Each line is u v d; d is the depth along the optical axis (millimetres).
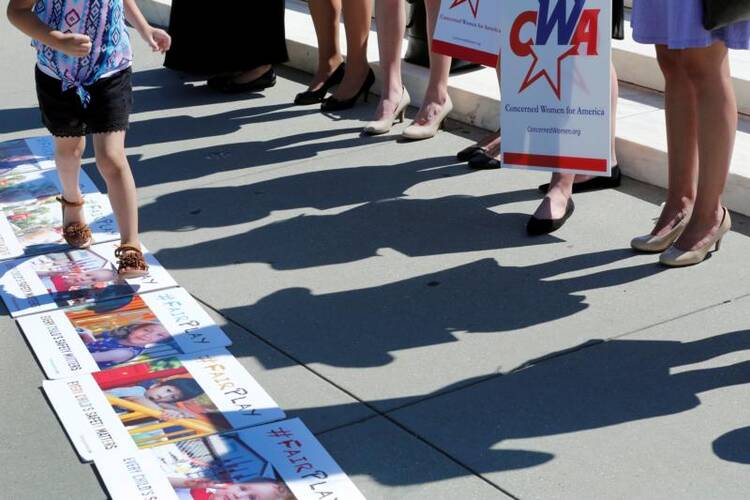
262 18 6348
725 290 3902
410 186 4973
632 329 3660
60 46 3713
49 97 3969
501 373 3430
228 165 5332
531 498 2828
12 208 4855
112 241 4492
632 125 5129
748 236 4324
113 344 3666
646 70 5695
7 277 4180
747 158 4664
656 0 3873
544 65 4188
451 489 2877
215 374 3473
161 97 6453
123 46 3932
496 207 4711
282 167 5273
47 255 4367
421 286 4027
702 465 2939
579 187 4840
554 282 4016
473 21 4699
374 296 3967
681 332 3629
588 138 4188
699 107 3914
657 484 2867
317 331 3736
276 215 4715
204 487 2889
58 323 3814
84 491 2918
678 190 4188
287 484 2900
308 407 3285
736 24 3680
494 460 2996
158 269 4238
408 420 3201
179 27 6480
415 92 6160
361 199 4848
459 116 5844
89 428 3186
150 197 4969
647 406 3221
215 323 3809
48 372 3498
